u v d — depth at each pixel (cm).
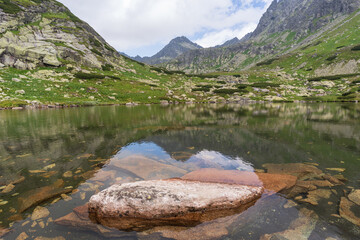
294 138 1508
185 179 729
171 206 543
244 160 1005
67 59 9244
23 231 468
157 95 8269
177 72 14800
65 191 664
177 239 452
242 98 8806
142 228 493
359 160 977
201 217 527
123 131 1836
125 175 793
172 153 1138
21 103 4803
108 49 12900
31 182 739
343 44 17275
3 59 7275
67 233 467
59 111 3947
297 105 5772
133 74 11406
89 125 2180
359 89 8225
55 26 10788
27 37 8625
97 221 514
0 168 895
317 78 11888
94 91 7144
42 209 560
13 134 1695
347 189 653
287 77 13825
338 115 3008
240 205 569
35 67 7844
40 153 1136
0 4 9350
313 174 792
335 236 441
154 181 673
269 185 684
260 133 1716
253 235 455
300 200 590
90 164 937
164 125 2175
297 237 443
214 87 10944
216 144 1354
